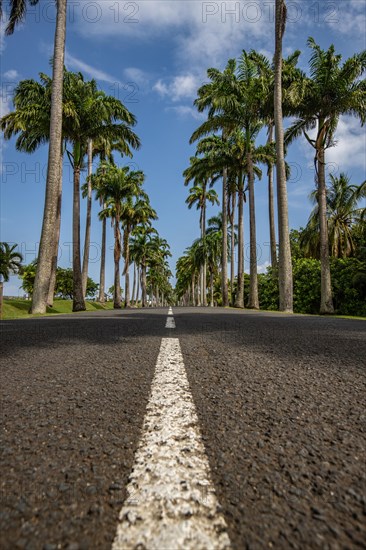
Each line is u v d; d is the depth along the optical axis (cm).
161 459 90
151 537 59
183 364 220
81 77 1959
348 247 2619
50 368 211
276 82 1483
